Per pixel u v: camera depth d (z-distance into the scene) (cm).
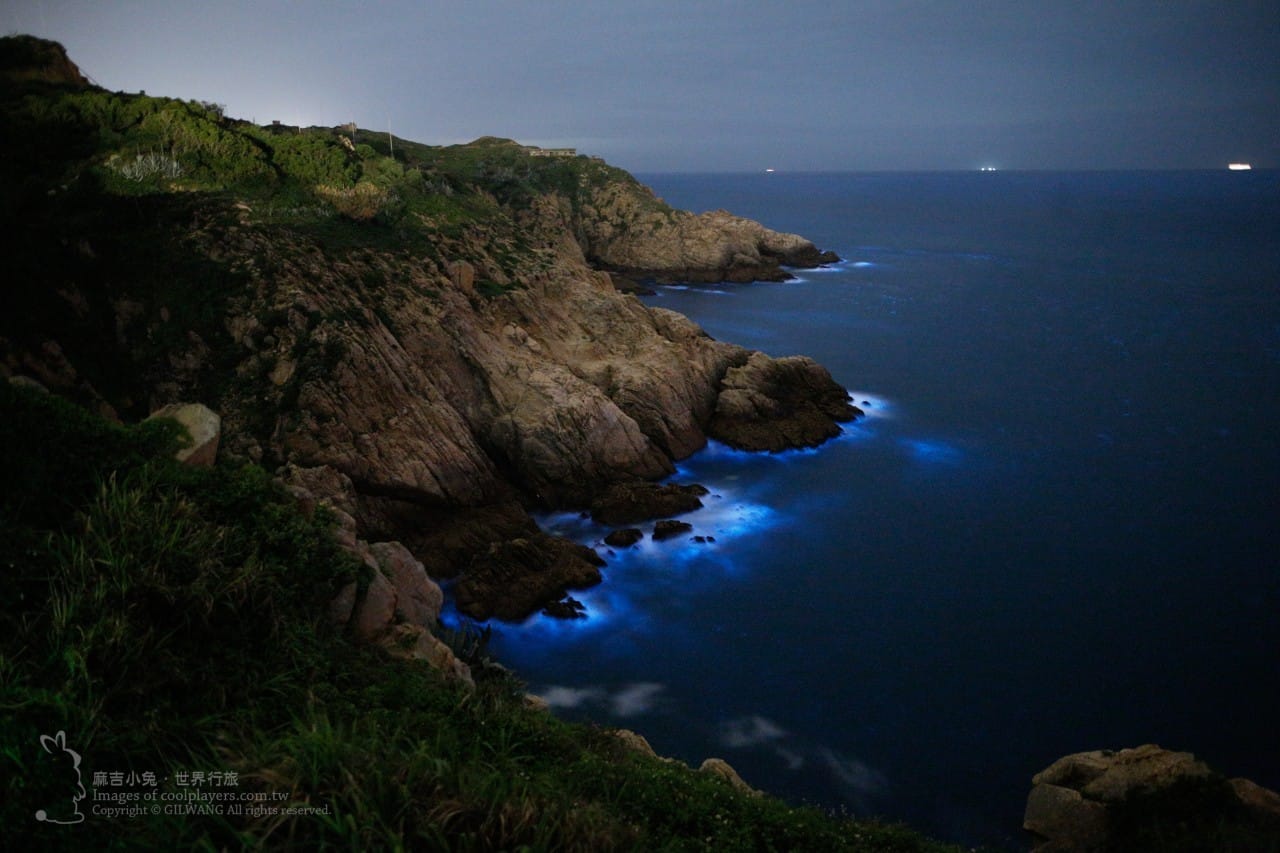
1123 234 14162
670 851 854
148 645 828
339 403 2791
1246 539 3244
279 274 3084
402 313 3369
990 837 1806
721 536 3156
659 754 2020
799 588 2827
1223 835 1189
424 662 1255
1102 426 4531
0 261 2783
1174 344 6362
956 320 7244
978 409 4784
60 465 1026
